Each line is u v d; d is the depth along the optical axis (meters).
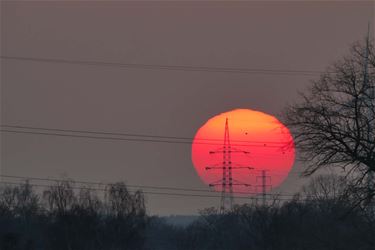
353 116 189.00
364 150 188.00
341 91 190.00
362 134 188.00
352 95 188.75
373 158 187.00
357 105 188.38
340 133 189.50
